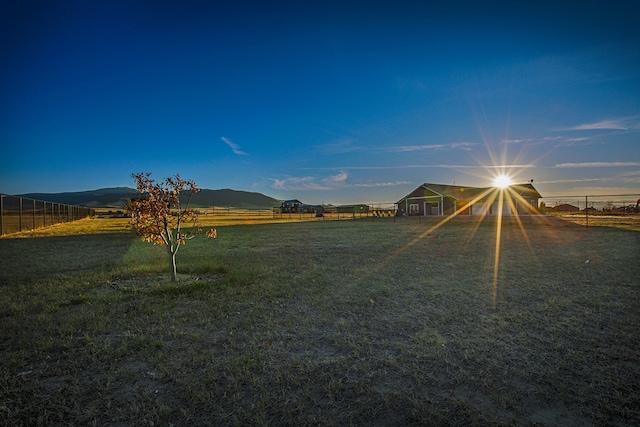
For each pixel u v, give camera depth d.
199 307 5.23
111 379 3.09
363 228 23.25
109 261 9.79
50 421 2.54
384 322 4.53
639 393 2.81
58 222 33.34
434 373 3.16
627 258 9.28
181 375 3.16
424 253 10.77
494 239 14.84
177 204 7.35
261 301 5.54
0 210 19.33
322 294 5.91
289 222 34.44
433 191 44.34
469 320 4.57
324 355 3.55
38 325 4.46
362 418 2.54
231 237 17.02
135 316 4.84
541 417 2.54
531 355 3.50
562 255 10.04
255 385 2.97
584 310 4.92
